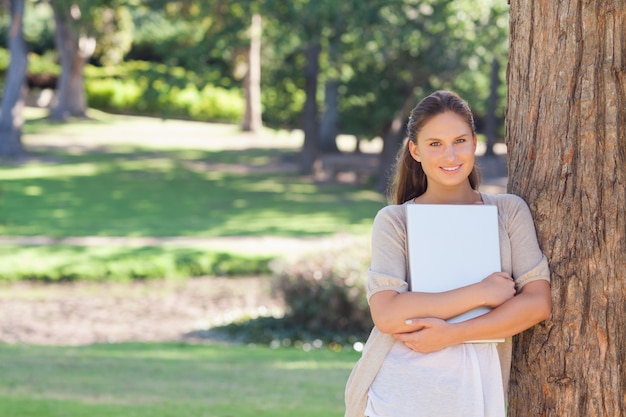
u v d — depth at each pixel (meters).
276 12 25.77
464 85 29.00
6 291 15.16
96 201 25.58
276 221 23.36
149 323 13.44
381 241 2.71
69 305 14.42
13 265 15.84
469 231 2.68
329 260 12.73
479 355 2.62
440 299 2.58
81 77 44.66
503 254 2.72
